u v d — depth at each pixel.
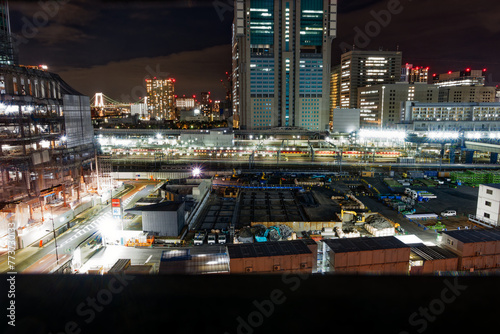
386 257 33.12
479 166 116.62
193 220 61.47
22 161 58.59
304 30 194.38
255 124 196.75
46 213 61.78
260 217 61.41
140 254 49.66
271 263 31.02
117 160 127.06
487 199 59.28
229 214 65.06
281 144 165.00
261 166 120.50
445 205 73.81
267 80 194.38
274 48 193.25
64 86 77.56
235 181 90.44
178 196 68.88
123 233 52.88
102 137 145.25
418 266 35.28
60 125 72.75
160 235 53.78
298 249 32.66
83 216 67.31
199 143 155.25
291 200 73.44
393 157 137.88
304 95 196.88
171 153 142.38
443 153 138.38
